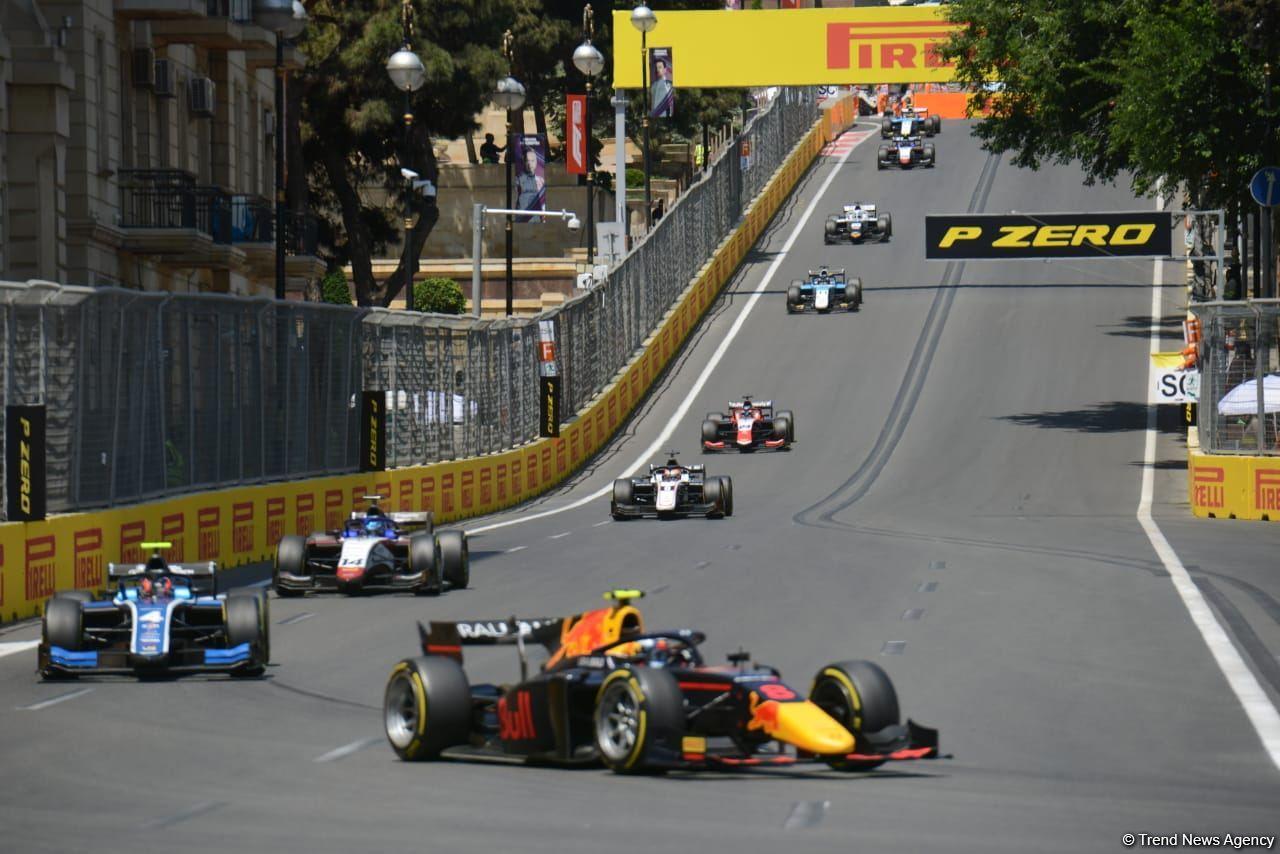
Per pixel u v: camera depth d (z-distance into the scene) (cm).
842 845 3369
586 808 3825
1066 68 18762
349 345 13050
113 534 9119
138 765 4538
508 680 6072
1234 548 11019
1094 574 9438
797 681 5906
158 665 6059
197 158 18262
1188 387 16288
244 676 6331
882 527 13150
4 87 13975
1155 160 16775
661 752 4169
